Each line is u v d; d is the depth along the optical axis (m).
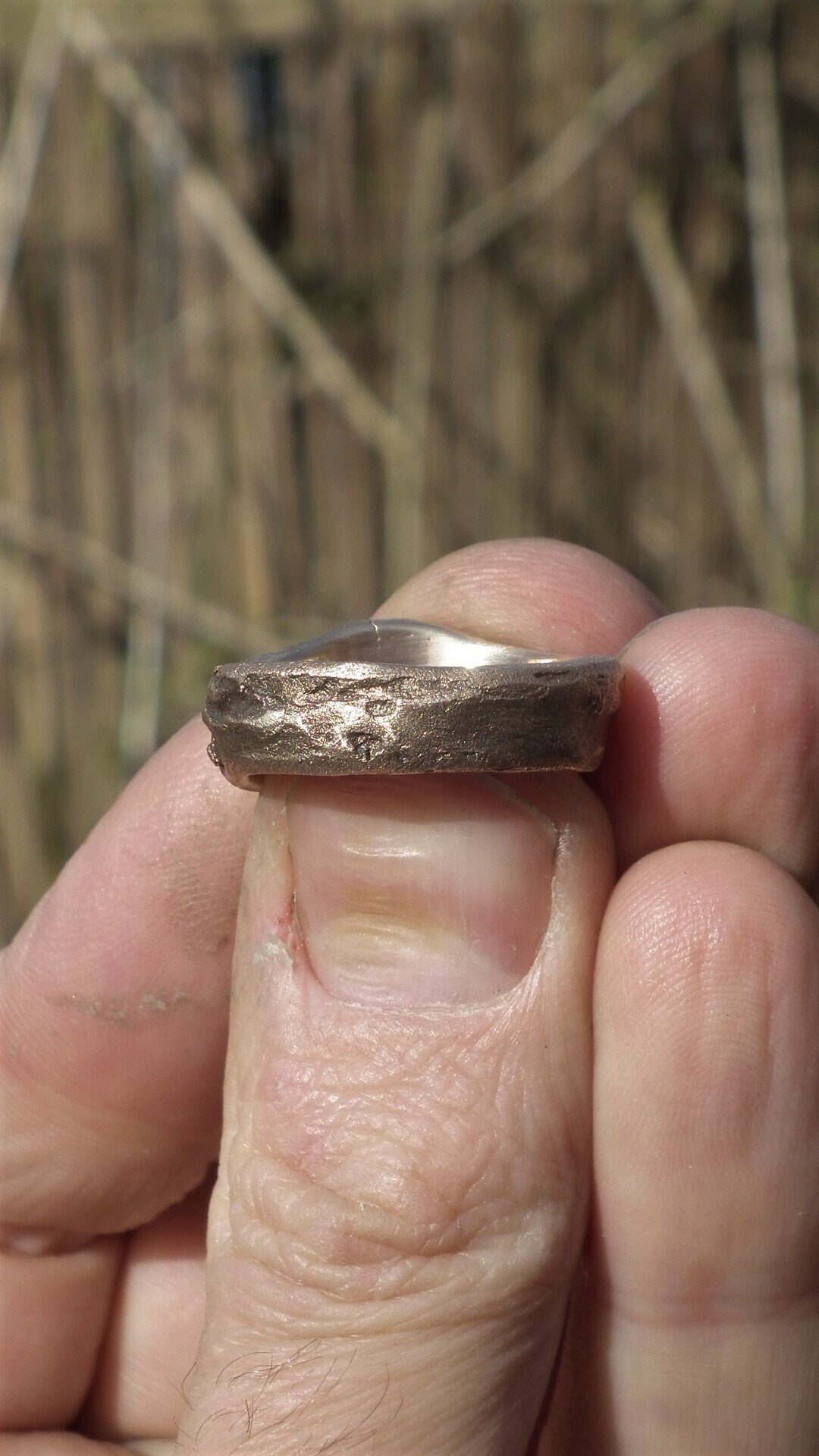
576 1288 0.15
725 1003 0.15
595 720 0.14
